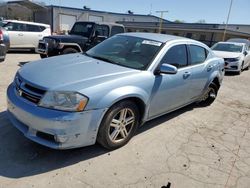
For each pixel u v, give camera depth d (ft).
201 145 12.99
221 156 12.16
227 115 18.16
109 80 10.32
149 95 11.85
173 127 14.78
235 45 41.47
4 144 10.99
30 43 40.09
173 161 11.20
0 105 15.15
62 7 118.42
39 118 9.14
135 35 14.88
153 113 12.92
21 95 10.10
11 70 25.59
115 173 9.92
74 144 9.64
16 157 10.23
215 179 10.36
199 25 117.19
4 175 9.17
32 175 9.32
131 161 10.81
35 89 9.66
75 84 9.62
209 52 17.62
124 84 10.64
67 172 9.67
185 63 14.64
